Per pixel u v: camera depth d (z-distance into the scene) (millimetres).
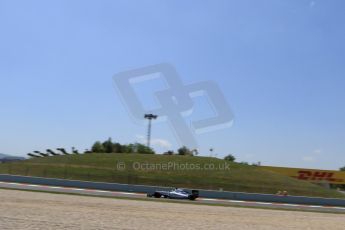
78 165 67375
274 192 59656
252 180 63719
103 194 37750
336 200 49312
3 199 23500
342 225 22031
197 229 16609
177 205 29219
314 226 20672
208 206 30906
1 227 13828
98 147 100250
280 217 24797
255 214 25875
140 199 33844
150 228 15891
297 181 68500
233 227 18047
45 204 22250
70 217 17344
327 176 84062
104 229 14891
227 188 59281
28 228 13953
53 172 62906
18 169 64812
